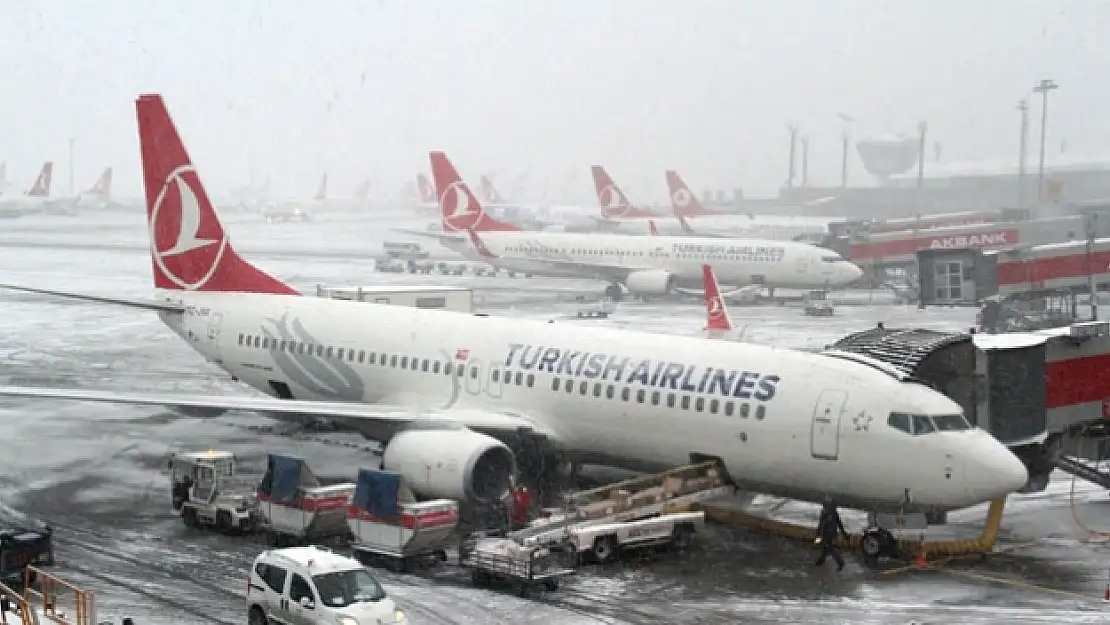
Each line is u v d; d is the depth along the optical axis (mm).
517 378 38906
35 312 95875
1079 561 33094
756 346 35844
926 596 29812
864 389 32312
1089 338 39781
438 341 41750
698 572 31812
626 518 33344
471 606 28672
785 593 30000
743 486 34906
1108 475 40969
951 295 91125
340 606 24844
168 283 50469
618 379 36500
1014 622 27797
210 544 34312
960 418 31953
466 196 126062
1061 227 136250
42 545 31172
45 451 46344
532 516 36000
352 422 41281
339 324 44781
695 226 193500
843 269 100438
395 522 31297
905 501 31688
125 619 25828
